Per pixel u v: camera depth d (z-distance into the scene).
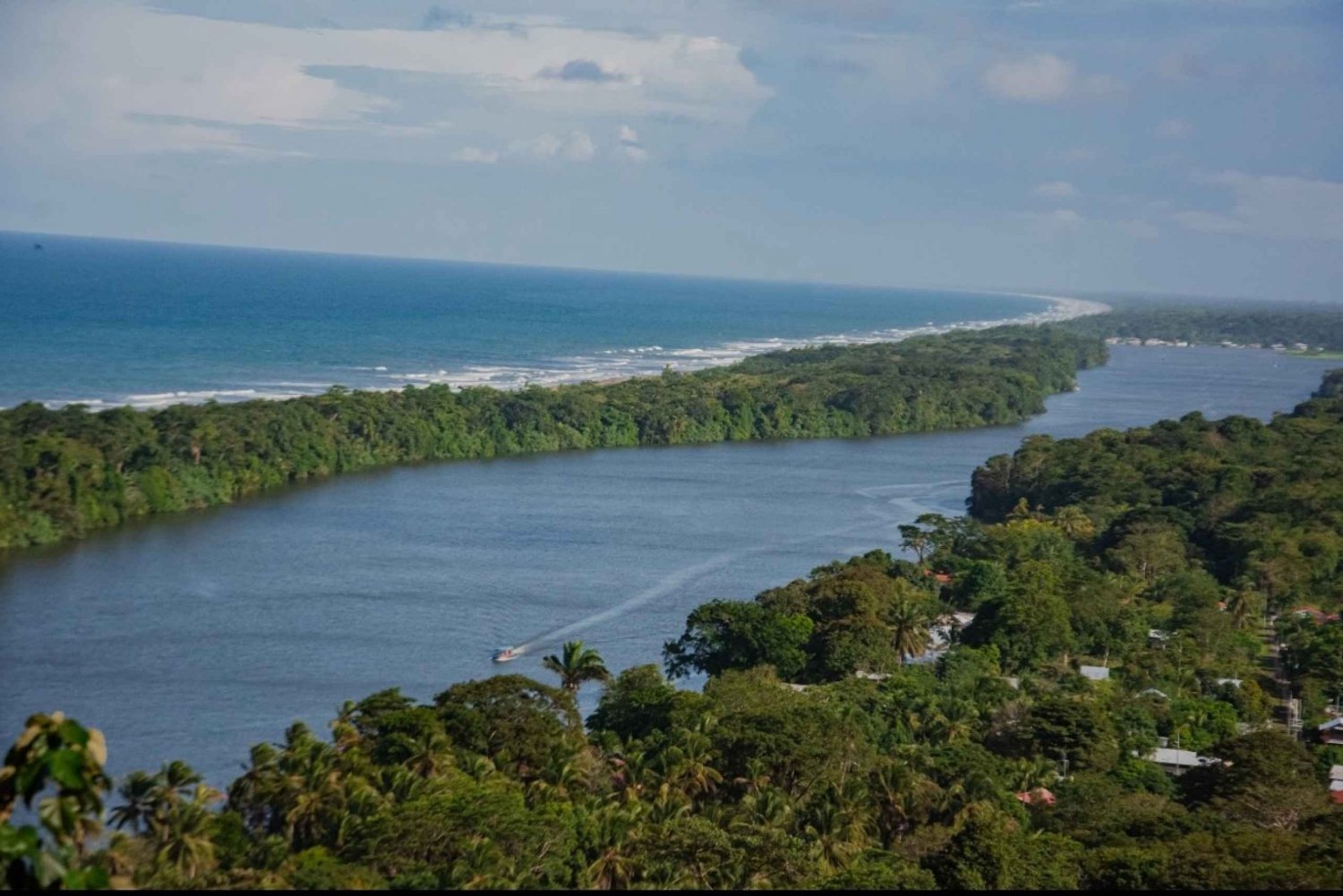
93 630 137.00
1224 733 115.12
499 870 67.44
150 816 70.62
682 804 82.69
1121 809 87.75
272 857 66.19
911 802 85.56
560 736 91.94
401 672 129.62
